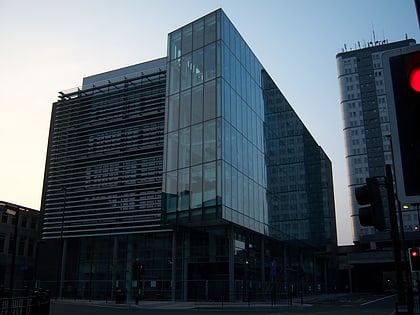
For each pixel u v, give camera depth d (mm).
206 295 43312
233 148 44750
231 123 45000
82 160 55375
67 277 53219
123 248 51094
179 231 47312
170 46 50594
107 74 58156
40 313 16859
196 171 43594
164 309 31812
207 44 46312
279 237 55906
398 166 3244
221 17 46031
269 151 56375
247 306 36188
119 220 50188
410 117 3254
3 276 60750
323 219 80875
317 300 52312
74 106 58438
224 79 44562
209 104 44188
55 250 54500
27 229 66500
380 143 159250
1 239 61438
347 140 165375
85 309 30297
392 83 3350
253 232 48438
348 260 96625
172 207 44906
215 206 40875
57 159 56750
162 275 47562
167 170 46562
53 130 59625
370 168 158500
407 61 3305
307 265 71125
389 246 116812
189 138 45281
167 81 49500
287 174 62719
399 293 9922
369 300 51688
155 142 50438
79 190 53938
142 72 54219
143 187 50094
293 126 68750
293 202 63438
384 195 88312
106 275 51250
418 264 13492
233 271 43281
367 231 151875
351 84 169750
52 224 54938
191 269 45625
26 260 65000
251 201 48312
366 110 164625
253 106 52562
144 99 53156
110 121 54219
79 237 52875
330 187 92125
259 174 51844
